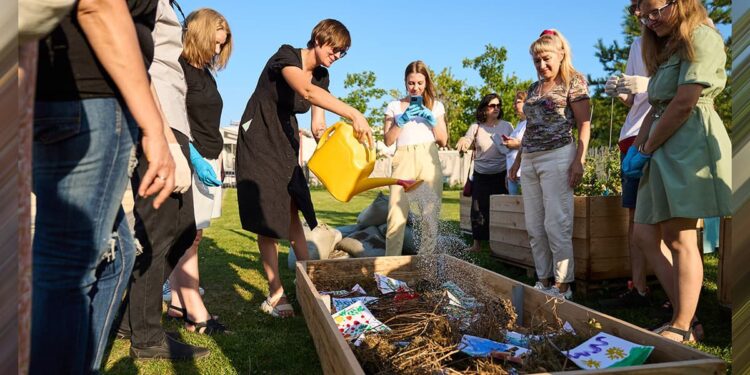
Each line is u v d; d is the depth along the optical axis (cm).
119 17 128
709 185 234
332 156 277
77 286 135
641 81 348
